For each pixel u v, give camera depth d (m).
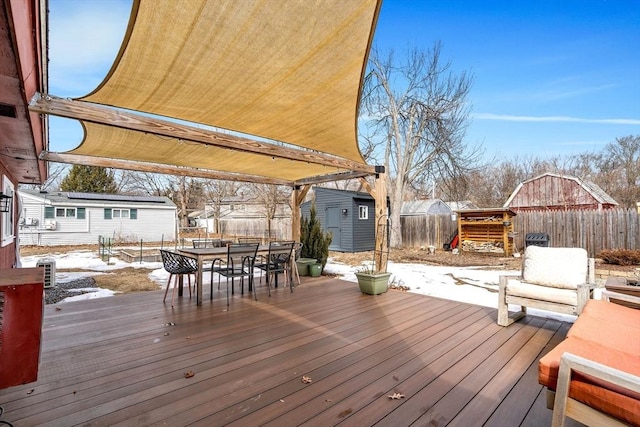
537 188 15.41
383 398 2.02
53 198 15.34
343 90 2.99
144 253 11.77
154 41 2.18
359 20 2.12
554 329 3.35
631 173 18.08
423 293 5.38
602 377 1.33
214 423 1.76
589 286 3.00
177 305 4.27
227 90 2.91
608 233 9.45
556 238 10.40
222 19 2.01
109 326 3.38
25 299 1.56
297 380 2.24
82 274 7.49
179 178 22.92
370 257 11.02
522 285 3.35
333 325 3.45
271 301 4.52
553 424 1.47
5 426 1.72
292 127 3.90
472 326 3.44
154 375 2.31
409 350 2.78
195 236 21.50
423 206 20.77
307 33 2.20
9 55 1.41
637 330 1.99
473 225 12.16
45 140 3.51
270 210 21.09
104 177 22.05
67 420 1.78
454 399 2.02
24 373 1.55
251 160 5.29
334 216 13.57
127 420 1.78
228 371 2.38
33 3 1.36
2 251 4.55
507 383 2.22
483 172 20.75
